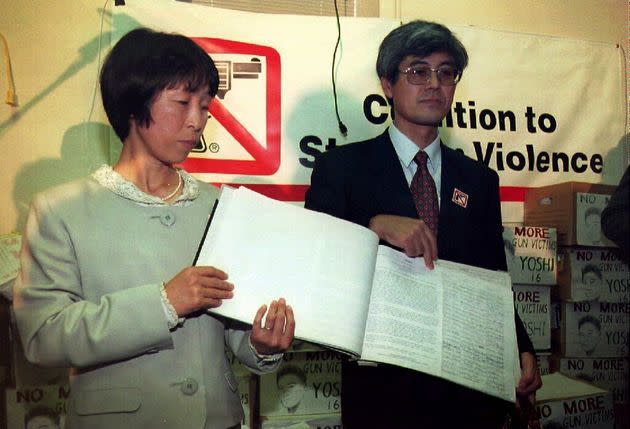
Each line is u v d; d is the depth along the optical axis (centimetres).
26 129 200
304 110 212
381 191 142
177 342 101
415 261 127
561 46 241
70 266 98
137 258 100
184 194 108
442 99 146
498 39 233
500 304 130
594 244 213
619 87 248
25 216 199
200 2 214
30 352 94
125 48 102
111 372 98
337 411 193
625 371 224
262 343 96
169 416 97
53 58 202
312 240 107
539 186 237
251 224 104
